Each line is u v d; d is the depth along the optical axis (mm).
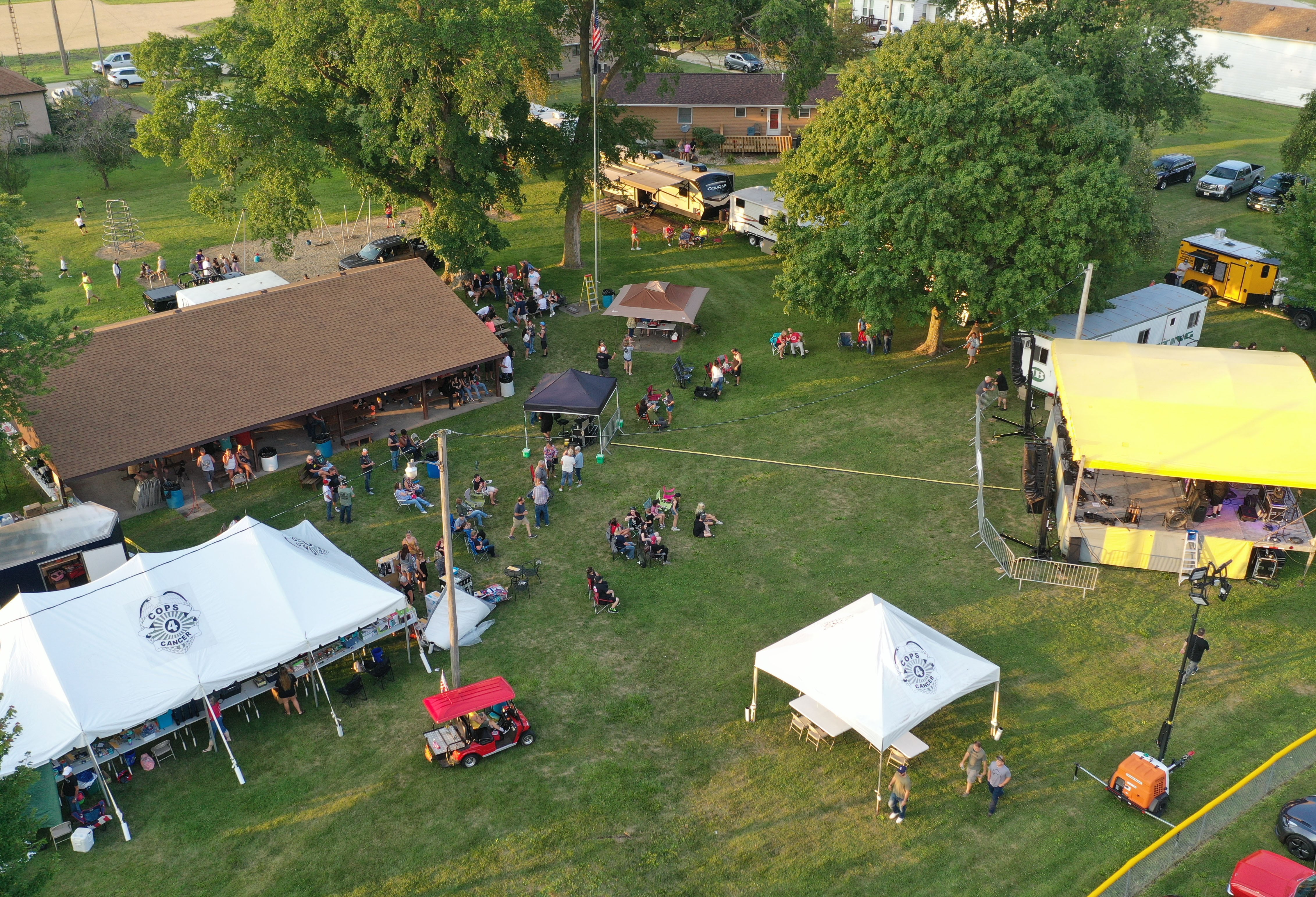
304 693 25734
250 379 35906
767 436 37625
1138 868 19656
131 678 22734
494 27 40188
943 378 41500
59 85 89062
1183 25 47812
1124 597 28594
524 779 22719
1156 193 62656
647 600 28953
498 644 27250
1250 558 28859
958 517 32562
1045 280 36906
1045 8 52062
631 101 70375
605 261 54219
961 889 19875
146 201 64250
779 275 52500
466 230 44969
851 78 39719
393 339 39031
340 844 21047
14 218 33312
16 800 17281
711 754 23438
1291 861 19406
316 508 33750
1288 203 44562
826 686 22719
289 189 42344
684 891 19844
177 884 20156
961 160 37875
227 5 133125
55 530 29438
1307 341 43938
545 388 36969
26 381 30516
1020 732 23922
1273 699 24641
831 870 20328
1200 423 29875
